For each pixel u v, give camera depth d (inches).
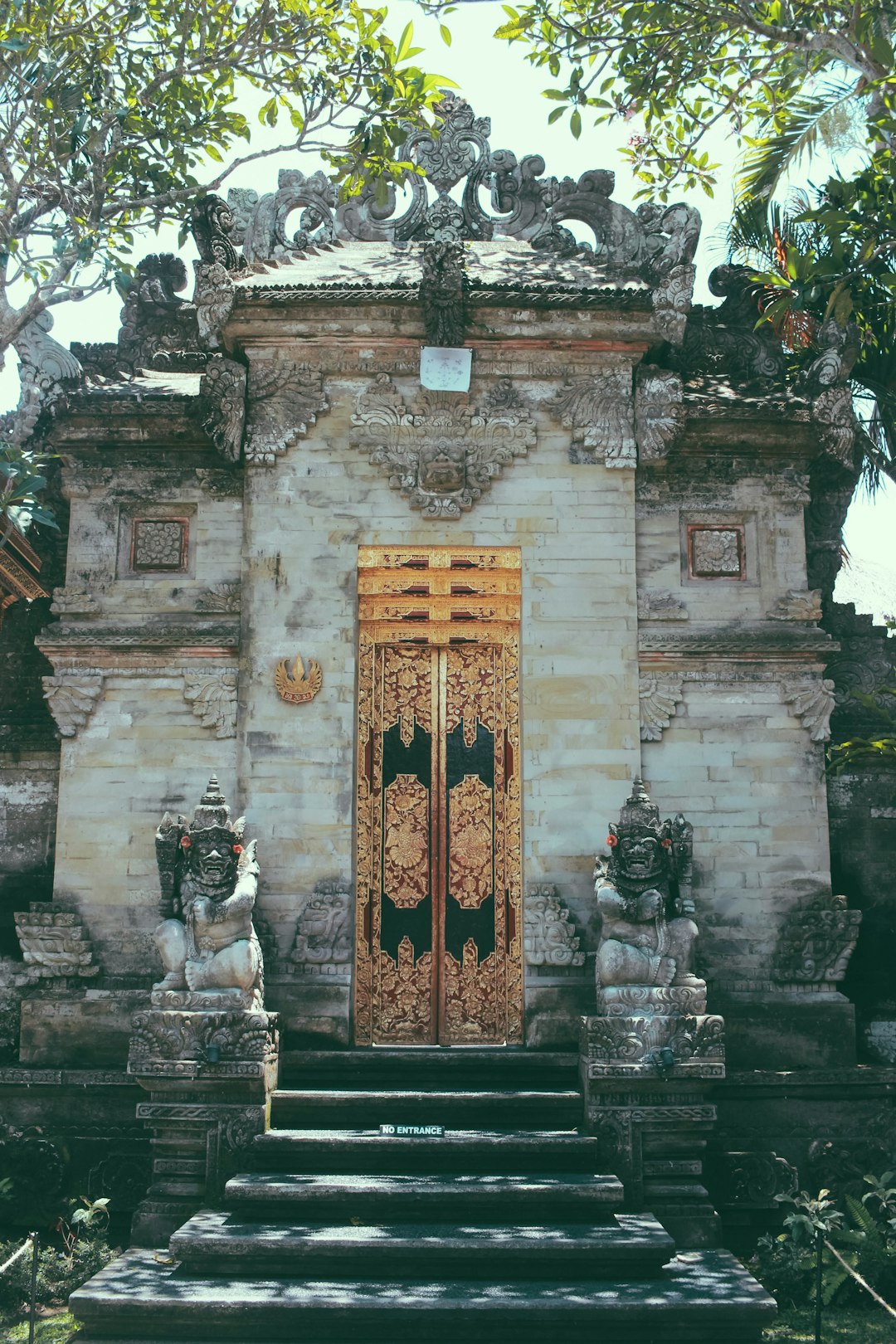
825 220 476.4
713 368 605.0
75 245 488.1
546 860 517.7
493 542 542.9
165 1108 442.9
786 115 521.0
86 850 531.2
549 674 532.1
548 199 609.3
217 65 530.3
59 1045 514.0
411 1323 366.6
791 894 529.0
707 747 538.0
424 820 540.7
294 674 529.7
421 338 549.0
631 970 455.2
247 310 542.6
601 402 552.4
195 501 560.7
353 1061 484.1
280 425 548.4
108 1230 480.1
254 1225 406.6
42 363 571.5
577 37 509.7
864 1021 545.0
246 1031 445.1
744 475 564.1
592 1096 444.5
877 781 571.8
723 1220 480.1
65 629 544.7
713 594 553.9
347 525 543.2
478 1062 484.4
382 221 612.1
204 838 466.0
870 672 581.6
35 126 503.8
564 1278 389.1
